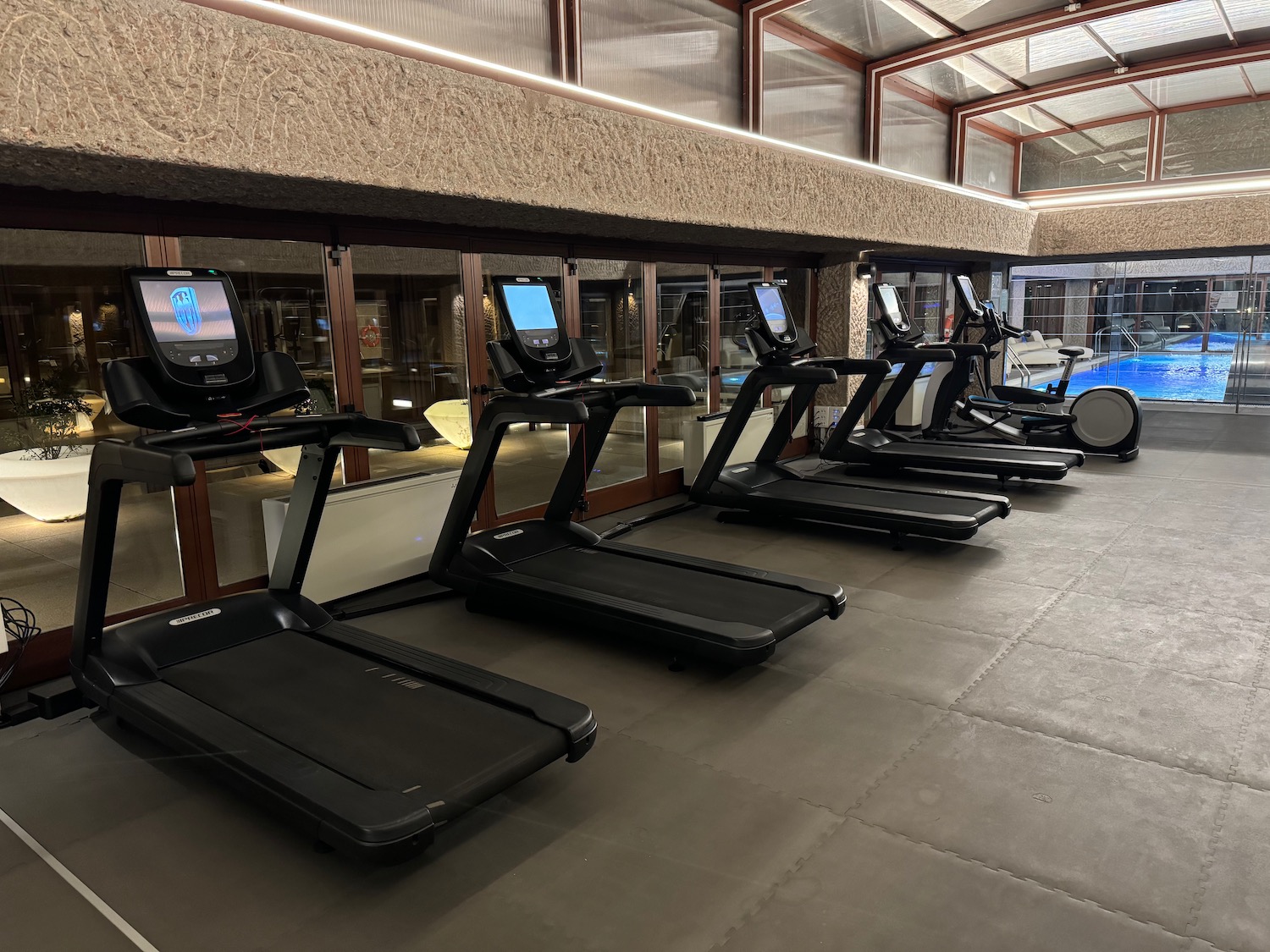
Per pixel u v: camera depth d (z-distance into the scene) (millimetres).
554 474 5723
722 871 2096
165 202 3359
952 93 7543
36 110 2143
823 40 6125
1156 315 10547
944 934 1867
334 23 2775
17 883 2080
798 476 5793
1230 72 7012
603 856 2160
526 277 3875
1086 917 1911
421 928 1911
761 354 5207
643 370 5852
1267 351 9984
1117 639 3506
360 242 4078
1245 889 1998
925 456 6516
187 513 3611
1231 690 3037
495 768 2189
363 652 2959
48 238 3125
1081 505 5785
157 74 2350
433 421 4629
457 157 3188
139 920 1946
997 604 3934
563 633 3715
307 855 2182
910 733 2773
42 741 2775
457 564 3961
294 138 2691
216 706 2551
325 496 3184
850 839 2219
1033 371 11266
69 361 3281
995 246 8055
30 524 3309
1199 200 8055
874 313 8188
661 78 4988
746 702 3021
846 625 3730
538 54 4289
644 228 4742
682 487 6418
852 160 5621
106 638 2873
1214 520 5293
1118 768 2541
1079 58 6680
